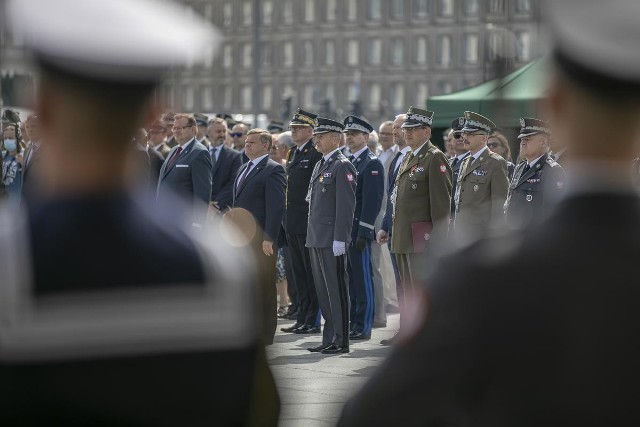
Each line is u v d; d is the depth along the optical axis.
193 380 8.43
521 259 8.52
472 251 8.63
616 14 8.59
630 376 8.37
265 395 9.22
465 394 8.48
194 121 43.41
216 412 8.48
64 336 8.23
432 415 8.52
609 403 8.34
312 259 41.28
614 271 8.48
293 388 33.03
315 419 28.44
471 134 39.25
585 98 8.79
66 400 8.23
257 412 9.20
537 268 8.49
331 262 40.69
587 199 8.77
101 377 8.27
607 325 8.40
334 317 40.81
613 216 8.70
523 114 51.03
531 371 8.39
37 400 8.20
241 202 42.12
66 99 8.49
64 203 8.48
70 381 8.24
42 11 8.31
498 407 8.44
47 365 8.21
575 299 8.42
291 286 51.31
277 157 52.88
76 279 8.32
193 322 8.45
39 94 8.53
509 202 37.34
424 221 39.75
